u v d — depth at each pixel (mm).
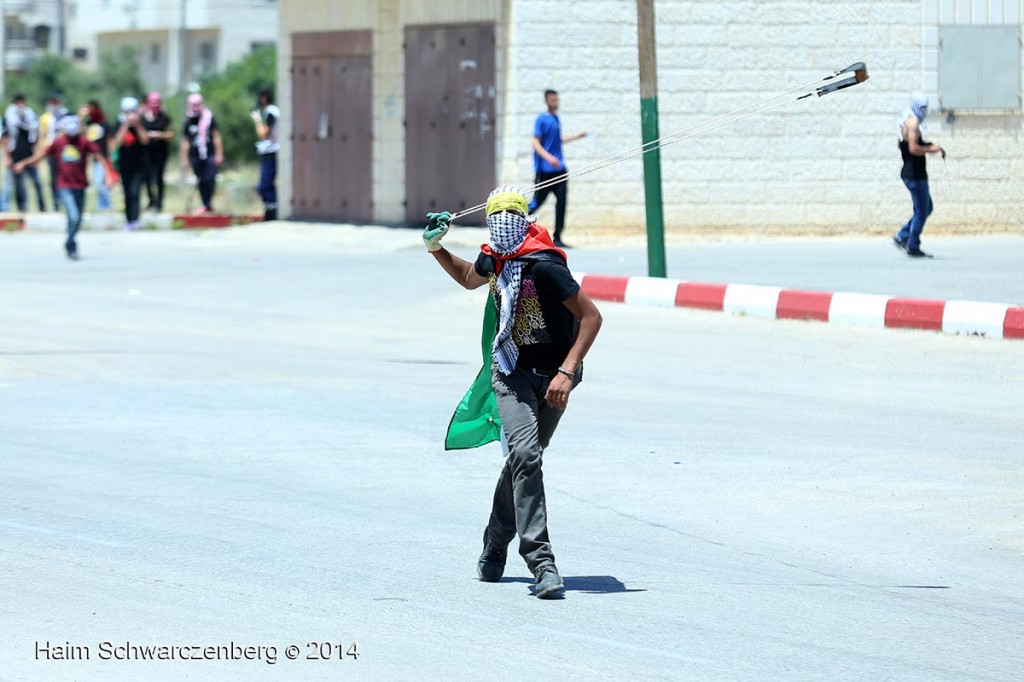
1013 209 66062
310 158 71250
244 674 14930
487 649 15875
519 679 14891
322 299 47812
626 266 52000
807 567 19609
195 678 14805
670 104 63656
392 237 63125
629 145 63312
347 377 34062
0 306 46656
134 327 42625
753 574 19203
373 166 68250
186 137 76000
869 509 22672
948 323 38219
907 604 17969
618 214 63438
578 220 63094
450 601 17734
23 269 55719
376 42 67688
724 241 63344
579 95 62750
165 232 70062
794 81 64375
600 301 45469
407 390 32469
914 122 52906
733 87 64062
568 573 19141
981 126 65688
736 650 16016
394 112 67312
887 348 37188
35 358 36625
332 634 16312
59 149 58781
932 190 65438
